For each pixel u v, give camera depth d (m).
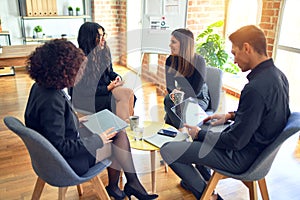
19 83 4.37
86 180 1.46
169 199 1.95
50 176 1.38
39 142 1.22
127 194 1.81
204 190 1.67
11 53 3.28
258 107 1.36
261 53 1.42
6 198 1.91
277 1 3.10
